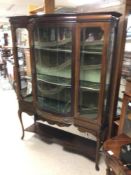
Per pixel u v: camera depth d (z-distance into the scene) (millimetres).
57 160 2115
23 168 1993
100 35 1664
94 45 1688
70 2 3172
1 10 6945
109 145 1505
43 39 1961
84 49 1740
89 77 1820
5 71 5926
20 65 2275
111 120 1981
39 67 2068
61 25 1694
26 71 2301
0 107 3598
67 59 1852
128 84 1536
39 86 2146
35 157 2162
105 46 1554
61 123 2082
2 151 2266
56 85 2023
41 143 2432
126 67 1821
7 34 7129
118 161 1314
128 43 1766
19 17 1953
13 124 2934
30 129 2535
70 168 1989
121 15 1620
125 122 1662
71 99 1914
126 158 1306
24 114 3225
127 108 1604
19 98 2377
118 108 1988
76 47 1694
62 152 2250
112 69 1831
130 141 1560
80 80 1817
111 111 1962
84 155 2158
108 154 1408
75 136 2363
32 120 3033
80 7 2430
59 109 2049
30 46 1993
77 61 1734
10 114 3291
